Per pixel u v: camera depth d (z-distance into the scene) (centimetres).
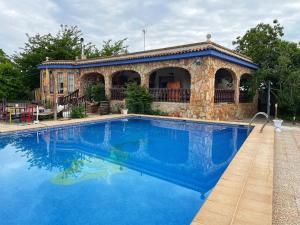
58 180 511
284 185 430
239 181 404
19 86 2356
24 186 477
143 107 1487
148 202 418
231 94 1538
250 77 1728
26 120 1109
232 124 1126
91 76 2016
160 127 1180
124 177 542
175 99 1459
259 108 1891
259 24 1778
